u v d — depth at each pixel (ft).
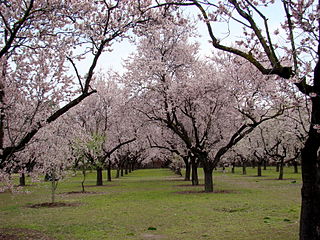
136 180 127.85
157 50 74.08
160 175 169.07
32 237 30.66
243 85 61.77
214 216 40.27
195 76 73.87
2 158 28.53
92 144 79.71
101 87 112.16
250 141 131.64
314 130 21.65
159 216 41.22
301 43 22.54
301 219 23.04
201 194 66.03
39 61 30.32
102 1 31.68
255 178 122.83
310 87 21.65
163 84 69.72
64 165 58.18
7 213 46.65
